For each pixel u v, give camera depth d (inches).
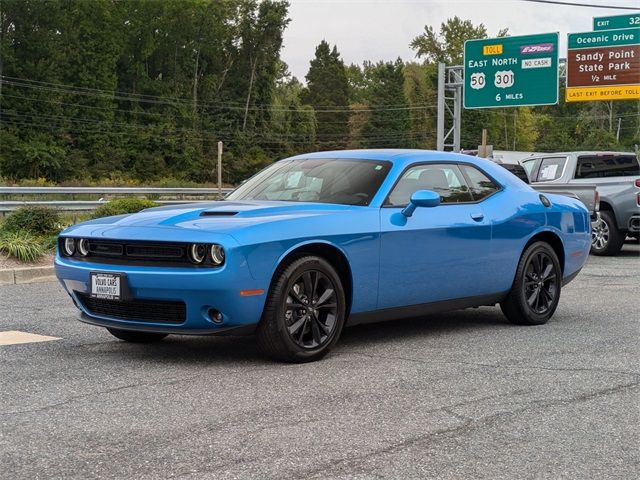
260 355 226.1
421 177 252.7
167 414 165.6
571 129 4515.3
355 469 134.3
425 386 191.5
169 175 3068.4
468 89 1214.9
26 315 299.9
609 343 249.6
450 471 134.3
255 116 3422.7
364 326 279.1
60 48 2817.4
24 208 509.7
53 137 2738.7
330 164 255.8
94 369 207.3
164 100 3125.0
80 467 134.0
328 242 217.0
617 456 143.6
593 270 487.2
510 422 163.3
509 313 281.1
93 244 217.2
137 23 3112.7
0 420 160.7
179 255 202.1
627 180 581.3
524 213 277.0
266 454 141.1
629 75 1135.6
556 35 1149.7
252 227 204.1
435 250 245.3
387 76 4045.3
